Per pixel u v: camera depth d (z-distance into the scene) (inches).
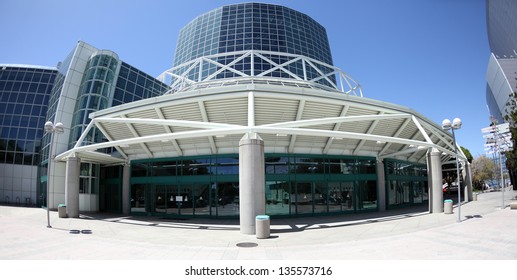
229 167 900.0
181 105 781.3
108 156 1002.7
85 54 1368.1
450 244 461.4
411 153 1194.6
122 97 1389.0
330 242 516.4
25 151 1539.1
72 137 1230.9
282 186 895.7
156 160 987.9
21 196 1492.4
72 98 1295.5
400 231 598.2
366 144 987.3
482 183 3132.4
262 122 823.1
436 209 864.9
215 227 718.5
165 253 451.8
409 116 849.5
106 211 1161.4
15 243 529.7
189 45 3031.5
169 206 951.6
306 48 2970.0
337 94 772.6
